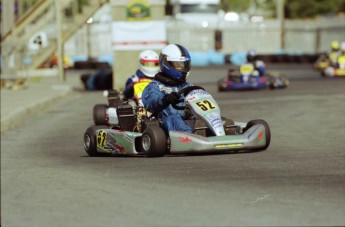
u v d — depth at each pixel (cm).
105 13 14700
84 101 5906
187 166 2362
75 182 2200
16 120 4362
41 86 7281
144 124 2758
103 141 2839
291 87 6588
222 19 15312
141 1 6769
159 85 2758
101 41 14262
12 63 7100
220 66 12425
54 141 3497
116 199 1906
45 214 1792
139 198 1898
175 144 2555
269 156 2548
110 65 12531
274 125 3650
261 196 1852
